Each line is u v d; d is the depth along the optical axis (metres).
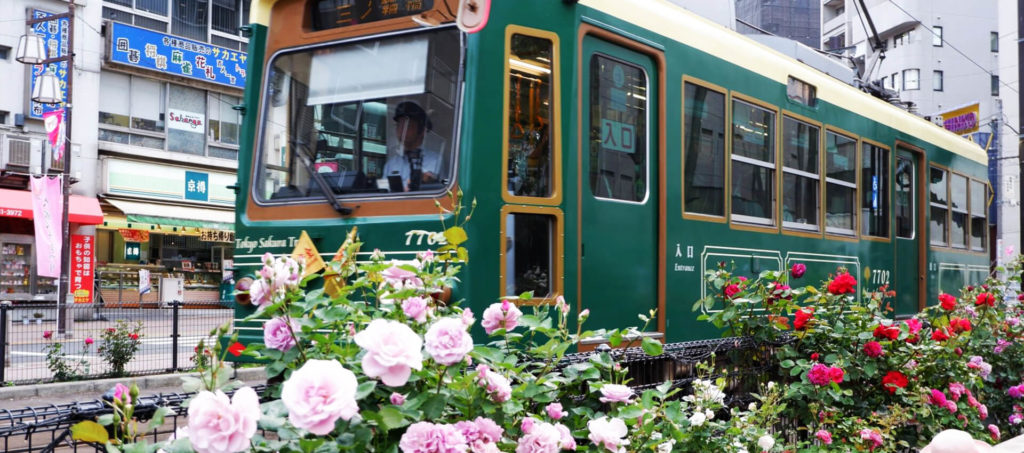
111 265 25.66
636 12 7.14
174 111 26.66
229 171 27.81
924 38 51.25
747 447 4.10
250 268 6.91
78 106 23.95
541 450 2.87
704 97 7.82
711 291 7.70
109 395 2.63
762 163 8.57
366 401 2.77
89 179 24.22
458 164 5.98
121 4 25.64
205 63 27.12
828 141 9.84
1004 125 34.66
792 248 8.97
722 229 7.91
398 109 6.37
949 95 51.56
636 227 6.98
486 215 5.94
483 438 2.74
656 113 7.30
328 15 6.86
